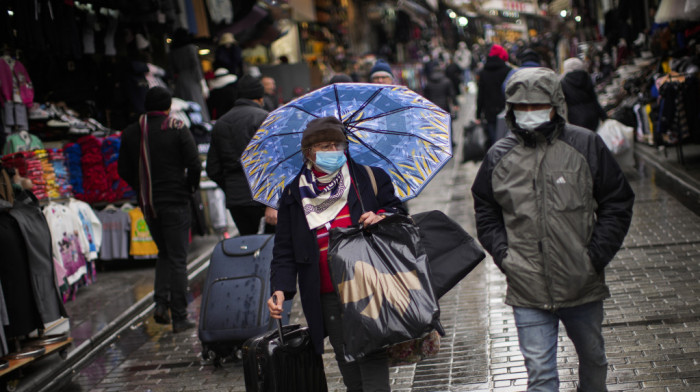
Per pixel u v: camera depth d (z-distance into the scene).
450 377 7.93
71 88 17.06
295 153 6.59
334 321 5.89
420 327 5.36
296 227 5.87
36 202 9.64
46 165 13.25
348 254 5.54
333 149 5.78
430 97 29.55
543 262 5.54
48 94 16.78
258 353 5.72
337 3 41.25
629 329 8.59
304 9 31.77
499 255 5.71
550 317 5.67
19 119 14.27
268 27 26.73
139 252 15.20
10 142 13.98
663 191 16.05
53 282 9.48
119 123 18.03
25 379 9.13
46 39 14.92
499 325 9.38
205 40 24.00
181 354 10.02
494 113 18.78
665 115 17.88
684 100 17.67
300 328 6.16
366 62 42.41
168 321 11.06
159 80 18.48
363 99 6.39
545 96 5.52
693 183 16.03
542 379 5.61
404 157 6.53
